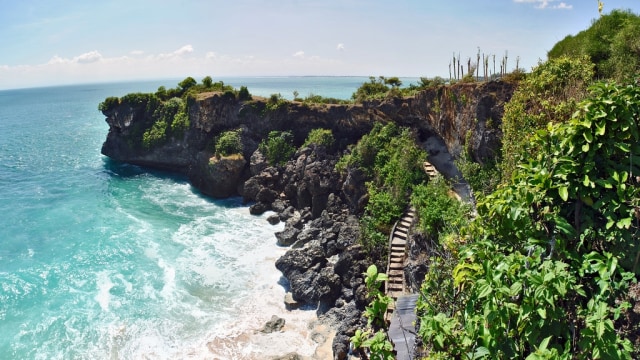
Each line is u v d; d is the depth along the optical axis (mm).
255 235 37125
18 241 36750
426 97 35094
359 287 25594
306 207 39719
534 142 8164
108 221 40906
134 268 31609
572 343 6508
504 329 6547
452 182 30328
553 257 7062
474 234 8883
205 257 33156
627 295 6570
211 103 51062
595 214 6965
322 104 48125
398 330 17625
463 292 8430
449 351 7430
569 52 23203
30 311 26531
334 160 41031
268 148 46938
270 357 22422
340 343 22203
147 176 56844
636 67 17562
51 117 142125
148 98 60531
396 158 33469
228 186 47000
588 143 6863
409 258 24078
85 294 28312
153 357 22578
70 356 22750
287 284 29172
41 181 55562
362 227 29953
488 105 25297
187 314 26094
